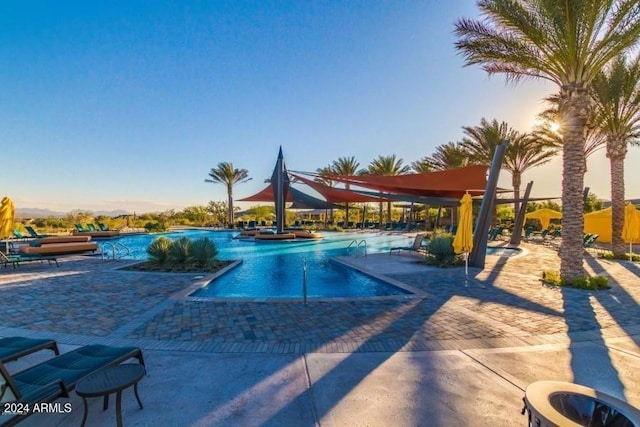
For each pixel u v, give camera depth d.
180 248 11.73
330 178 17.48
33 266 12.02
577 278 8.59
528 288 8.37
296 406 3.18
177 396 3.36
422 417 2.99
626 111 14.12
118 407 2.71
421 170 35.22
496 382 3.63
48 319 5.88
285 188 23.88
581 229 8.80
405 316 6.04
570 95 8.97
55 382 2.84
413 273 10.53
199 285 8.65
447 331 5.26
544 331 5.27
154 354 4.41
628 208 14.48
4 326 5.53
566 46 8.52
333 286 10.00
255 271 12.35
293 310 6.43
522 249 17.84
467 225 8.84
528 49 9.13
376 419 2.97
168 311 6.36
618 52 8.45
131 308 6.55
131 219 41.00
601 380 3.70
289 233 23.81
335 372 3.87
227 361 4.18
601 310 6.43
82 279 9.48
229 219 43.81
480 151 25.62
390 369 3.94
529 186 19.94
